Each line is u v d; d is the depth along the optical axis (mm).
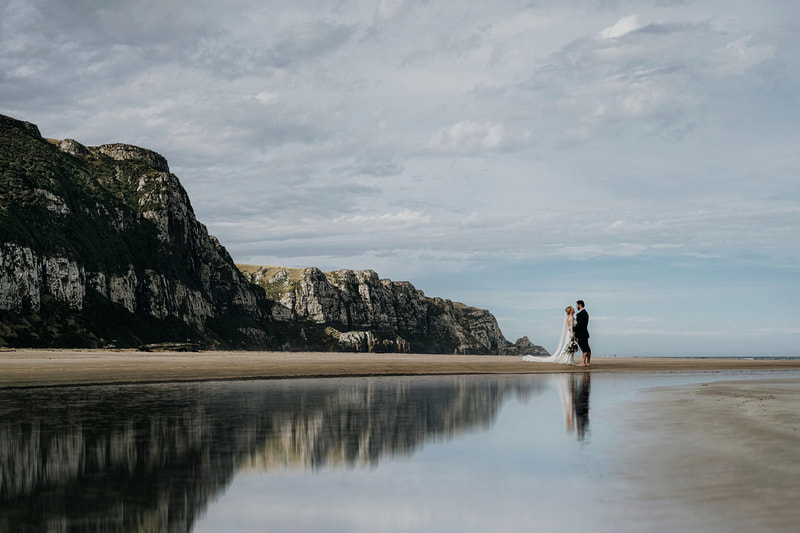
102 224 151375
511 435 13336
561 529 6727
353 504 7883
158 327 146625
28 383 29141
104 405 19672
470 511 7492
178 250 177750
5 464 10258
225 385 30062
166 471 9797
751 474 9016
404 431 14031
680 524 6770
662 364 57656
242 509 7688
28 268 116250
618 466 9828
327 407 19281
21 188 131750
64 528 6816
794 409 16922
